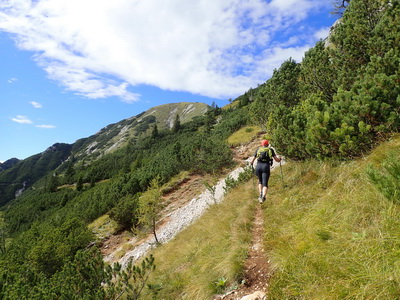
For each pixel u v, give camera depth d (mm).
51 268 14289
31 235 21938
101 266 6301
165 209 19203
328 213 4270
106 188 29766
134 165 53062
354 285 2508
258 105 23547
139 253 14016
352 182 4699
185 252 7527
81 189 63094
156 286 5734
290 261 3496
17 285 5793
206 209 12781
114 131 180625
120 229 19594
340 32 10680
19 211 54250
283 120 8297
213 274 4484
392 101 5301
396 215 3074
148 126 174750
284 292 3053
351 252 3014
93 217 24438
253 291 3557
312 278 2963
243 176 13594
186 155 25016
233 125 33438
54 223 24516
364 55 9273
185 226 13602
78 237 16750
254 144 25156
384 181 3469
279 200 6625
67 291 5203
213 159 22578
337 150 6164
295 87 17562
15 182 154625
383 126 5137
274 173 9484
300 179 7191
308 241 3777
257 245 4883
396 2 8531
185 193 20578
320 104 6969
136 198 20328
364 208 3666
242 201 8750
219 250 5570
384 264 2496
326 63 11008
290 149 8266
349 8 11969
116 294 5723
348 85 8953
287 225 4926
